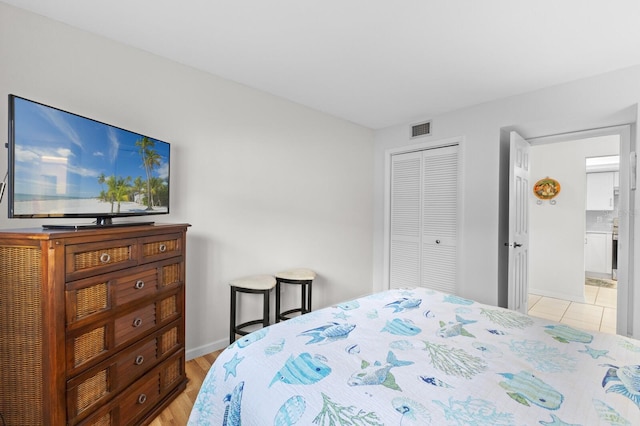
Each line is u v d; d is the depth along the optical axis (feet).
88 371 4.54
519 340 4.30
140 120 7.29
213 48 7.24
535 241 15.60
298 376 3.32
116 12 5.91
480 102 10.41
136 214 6.25
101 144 5.51
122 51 7.00
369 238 13.71
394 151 13.23
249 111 9.36
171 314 6.40
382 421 2.61
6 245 4.25
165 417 5.90
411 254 12.80
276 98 10.06
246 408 3.16
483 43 6.84
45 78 6.02
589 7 5.56
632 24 6.04
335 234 12.19
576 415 2.70
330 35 6.64
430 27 6.28
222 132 8.76
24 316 4.20
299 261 10.86
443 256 11.68
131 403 5.31
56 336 4.12
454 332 4.55
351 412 2.73
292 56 7.56
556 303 14.07
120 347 5.10
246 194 9.32
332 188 12.03
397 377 3.29
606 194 19.57
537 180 15.53
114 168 5.77
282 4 5.65
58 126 4.80
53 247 4.10
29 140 4.41
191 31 6.56
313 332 4.50
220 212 8.73
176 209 7.88
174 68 7.82
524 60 7.58
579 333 4.57
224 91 8.79
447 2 5.50
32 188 4.45
